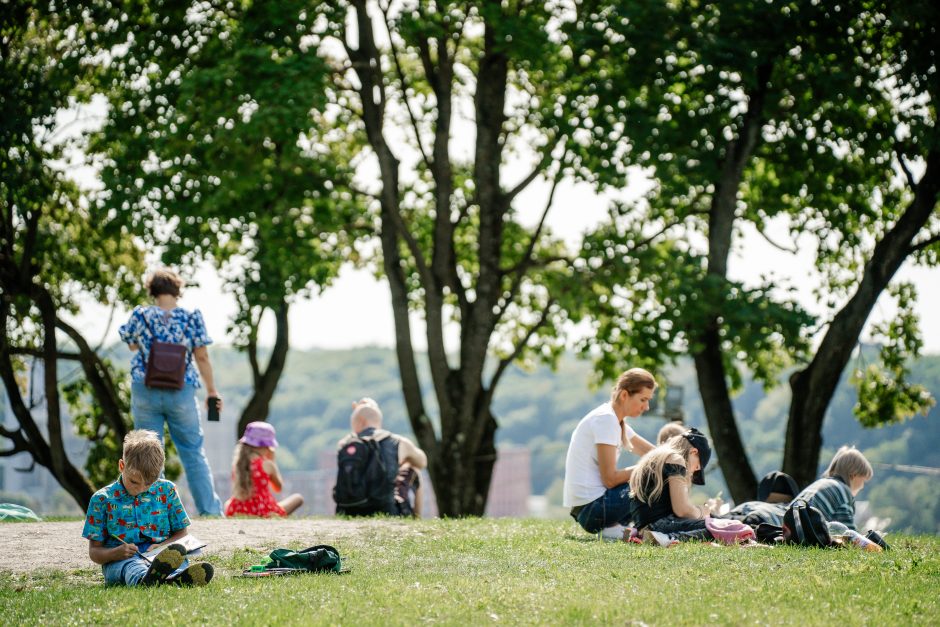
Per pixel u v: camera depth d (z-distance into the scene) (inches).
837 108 731.4
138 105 741.9
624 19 711.1
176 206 722.8
